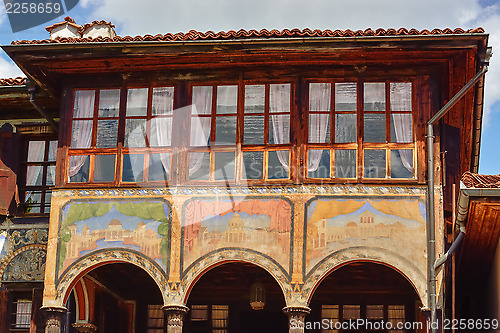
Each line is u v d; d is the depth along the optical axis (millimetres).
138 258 17703
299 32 17797
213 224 17688
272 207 17625
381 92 18234
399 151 17891
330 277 20812
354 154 17891
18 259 19656
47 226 19734
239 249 17484
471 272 19547
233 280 21328
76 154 18594
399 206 17406
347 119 18109
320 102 18250
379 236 17281
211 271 20625
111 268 20203
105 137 18656
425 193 17453
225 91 18547
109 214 18016
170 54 18172
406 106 18125
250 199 17734
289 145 18031
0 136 20312
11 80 19844
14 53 18438
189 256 17594
